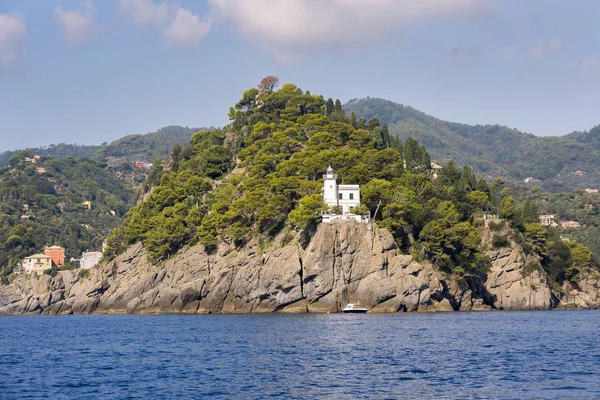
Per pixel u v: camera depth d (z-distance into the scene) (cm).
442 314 19112
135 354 11650
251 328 15238
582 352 11194
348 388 8369
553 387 8375
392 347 11731
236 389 8406
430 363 10056
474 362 10150
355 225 19612
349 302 19362
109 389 8631
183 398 8006
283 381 8819
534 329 14950
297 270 19525
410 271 19500
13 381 9319
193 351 11725
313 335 13562
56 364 10812
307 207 19938
